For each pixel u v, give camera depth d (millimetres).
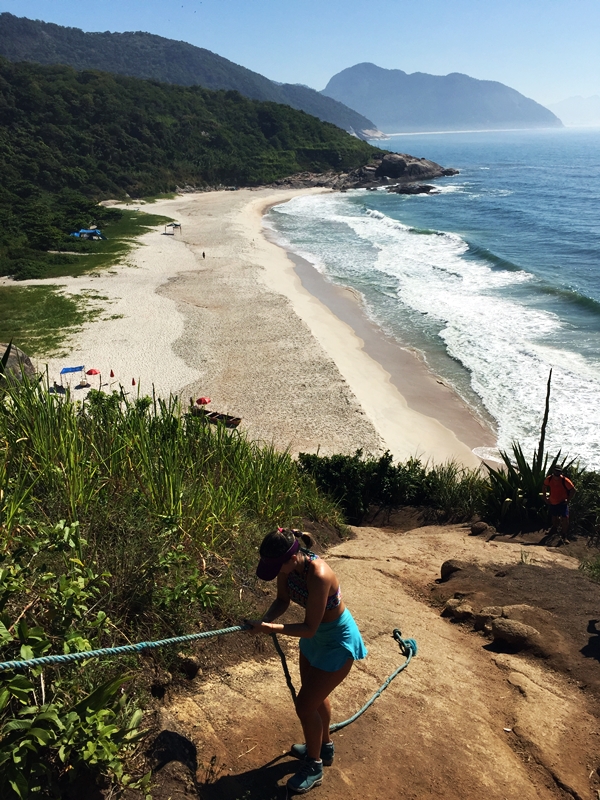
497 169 137000
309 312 33375
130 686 3592
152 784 3070
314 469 12227
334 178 107438
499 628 5383
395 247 50250
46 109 93000
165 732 3375
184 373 25500
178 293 37031
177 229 60562
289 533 3377
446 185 102000
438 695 4527
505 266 41188
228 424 19797
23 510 4301
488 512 10352
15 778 2621
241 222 64812
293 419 21656
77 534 4039
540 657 5113
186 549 5156
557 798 3627
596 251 46250
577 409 21438
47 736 2746
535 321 30547
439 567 7652
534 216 64812
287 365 26219
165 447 6602
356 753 3807
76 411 6898
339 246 51531
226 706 3930
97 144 92750
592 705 4465
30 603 3531
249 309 33719
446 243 51125
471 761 3844
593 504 9828
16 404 5902
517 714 4328
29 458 5176
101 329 30469
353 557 7887
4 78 95125
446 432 20719
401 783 3604
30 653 2912
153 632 4090
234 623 4703
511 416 21375
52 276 41438
